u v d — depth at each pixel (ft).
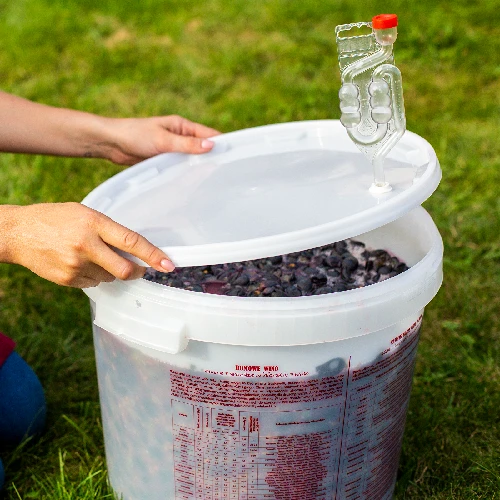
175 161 5.00
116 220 4.21
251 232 3.86
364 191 4.12
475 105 10.62
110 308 3.79
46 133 5.27
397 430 4.38
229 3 14.39
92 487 4.87
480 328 6.46
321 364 3.67
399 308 3.69
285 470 4.01
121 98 11.12
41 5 14.49
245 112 10.52
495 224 7.82
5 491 5.02
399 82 3.97
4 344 5.09
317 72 11.73
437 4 13.67
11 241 3.66
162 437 4.08
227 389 3.74
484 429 5.42
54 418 5.68
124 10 14.14
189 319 3.55
